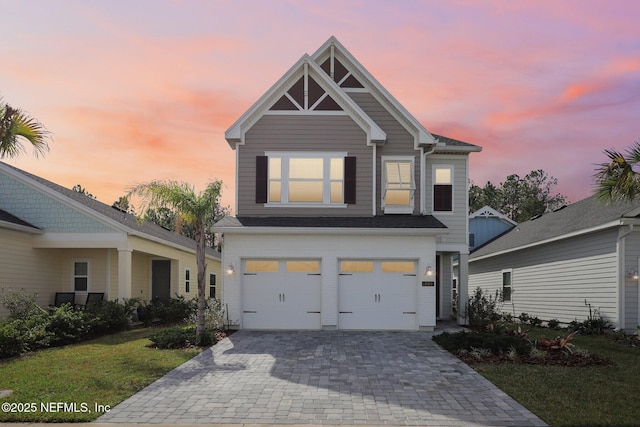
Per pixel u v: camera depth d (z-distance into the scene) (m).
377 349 11.77
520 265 21.95
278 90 16.92
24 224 16.81
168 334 12.67
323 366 9.86
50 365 9.91
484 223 28.22
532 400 7.41
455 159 17.75
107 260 19.22
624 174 11.15
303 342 12.82
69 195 18.38
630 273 15.06
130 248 17.67
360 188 16.72
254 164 16.73
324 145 16.78
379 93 17.42
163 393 7.83
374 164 16.73
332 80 16.86
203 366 9.87
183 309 20.39
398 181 17.03
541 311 19.97
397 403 7.31
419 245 15.36
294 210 16.61
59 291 18.94
